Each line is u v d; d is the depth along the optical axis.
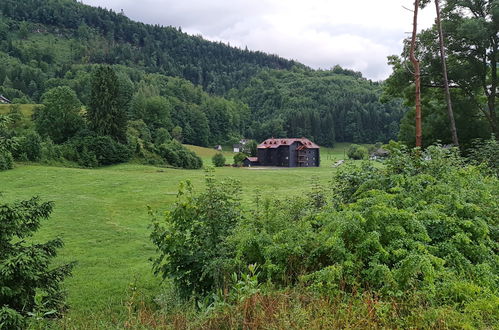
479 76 24.39
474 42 23.03
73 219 21.67
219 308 4.41
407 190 7.34
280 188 39.34
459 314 4.05
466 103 24.16
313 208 8.37
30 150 49.56
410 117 27.48
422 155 9.23
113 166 59.38
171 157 68.62
